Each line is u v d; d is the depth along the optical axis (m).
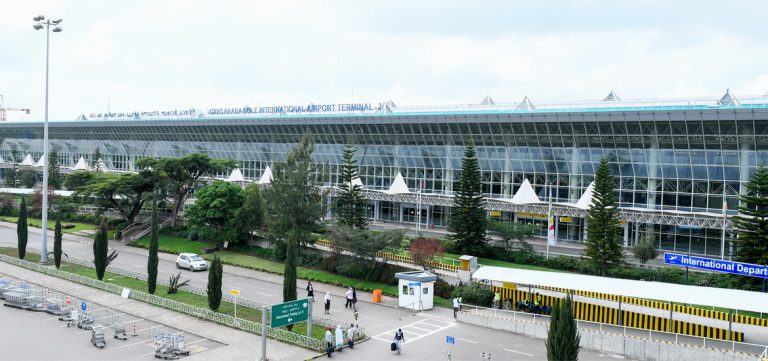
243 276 62.19
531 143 83.75
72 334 40.25
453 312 48.25
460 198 66.31
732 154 69.62
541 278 44.31
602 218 57.25
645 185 76.00
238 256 71.62
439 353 37.59
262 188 75.56
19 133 179.88
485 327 43.94
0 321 43.06
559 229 83.25
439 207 95.62
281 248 68.38
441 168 94.31
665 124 71.62
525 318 44.09
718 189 71.06
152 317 44.97
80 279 56.38
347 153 71.88
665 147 73.62
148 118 143.88
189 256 65.50
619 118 73.88
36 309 46.12
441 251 58.47
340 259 60.09
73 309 44.94
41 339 38.94
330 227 60.22
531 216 84.19
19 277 57.97
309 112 110.88
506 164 87.19
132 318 44.75
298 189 64.62
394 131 96.06
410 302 49.09
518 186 86.75
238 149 123.81
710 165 71.19
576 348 31.30
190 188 87.44
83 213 103.06
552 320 31.78
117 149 153.12
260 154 120.00
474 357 36.94
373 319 45.84
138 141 145.75
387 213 103.06
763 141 66.75
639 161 76.06
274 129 112.69
